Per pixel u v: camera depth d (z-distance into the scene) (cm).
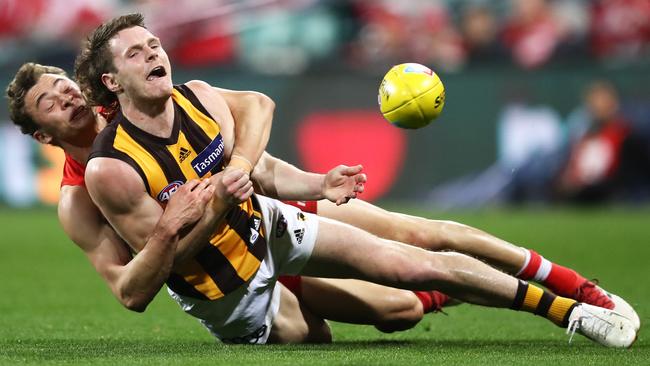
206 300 1906
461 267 1912
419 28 6700
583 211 6225
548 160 6184
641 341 2067
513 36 6631
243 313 1956
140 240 1803
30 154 6309
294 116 6184
